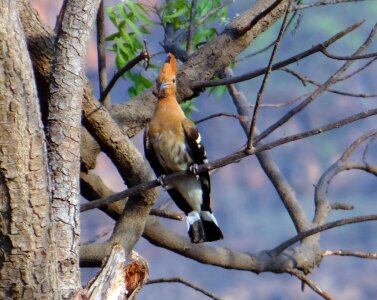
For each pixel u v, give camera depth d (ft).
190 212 37.37
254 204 110.52
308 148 109.81
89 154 36.52
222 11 41.37
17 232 23.59
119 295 25.17
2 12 22.79
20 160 23.29
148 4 45.42
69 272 26.21
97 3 28.50
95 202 30.81
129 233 34.40
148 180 33.94
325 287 109.60
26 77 23.18
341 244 110.73
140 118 37.60
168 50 42.52
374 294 109.40
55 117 27.43
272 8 36.58
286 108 105.40
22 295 24.07
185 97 38.14
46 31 32.53
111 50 39.70
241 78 36.91
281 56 101.45
